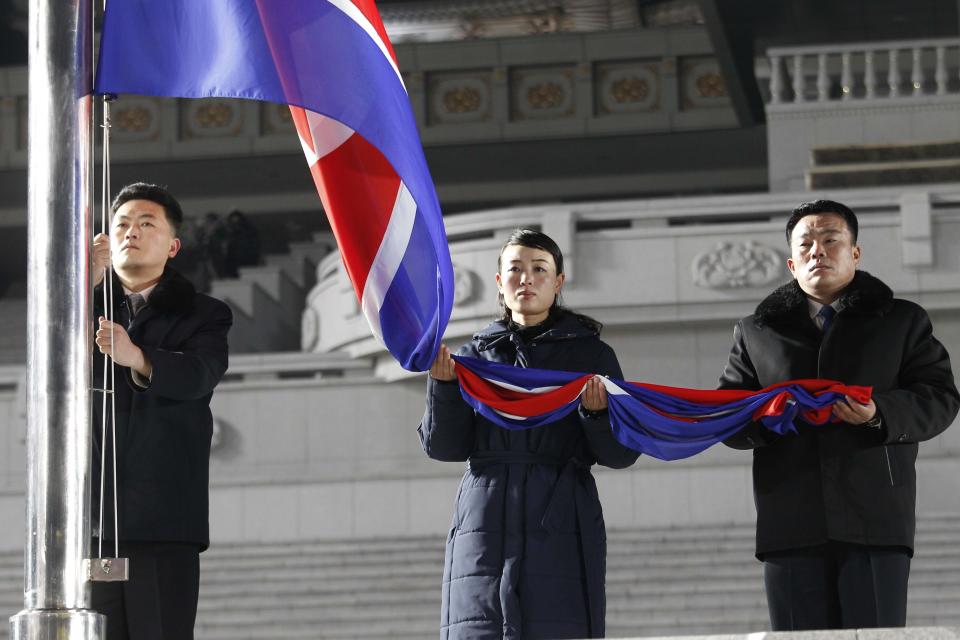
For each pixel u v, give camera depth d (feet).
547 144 148.87
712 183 153.48
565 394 30.63
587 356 31.99
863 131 120.06
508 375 30.89
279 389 102.58
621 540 79.66
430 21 167.73
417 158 29.30
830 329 31.58
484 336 32.53
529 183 157.07
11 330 144.25
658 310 94.53
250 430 102.32
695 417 30.91
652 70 146.92
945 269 93.25
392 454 100.58
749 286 93.86
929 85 123.85
